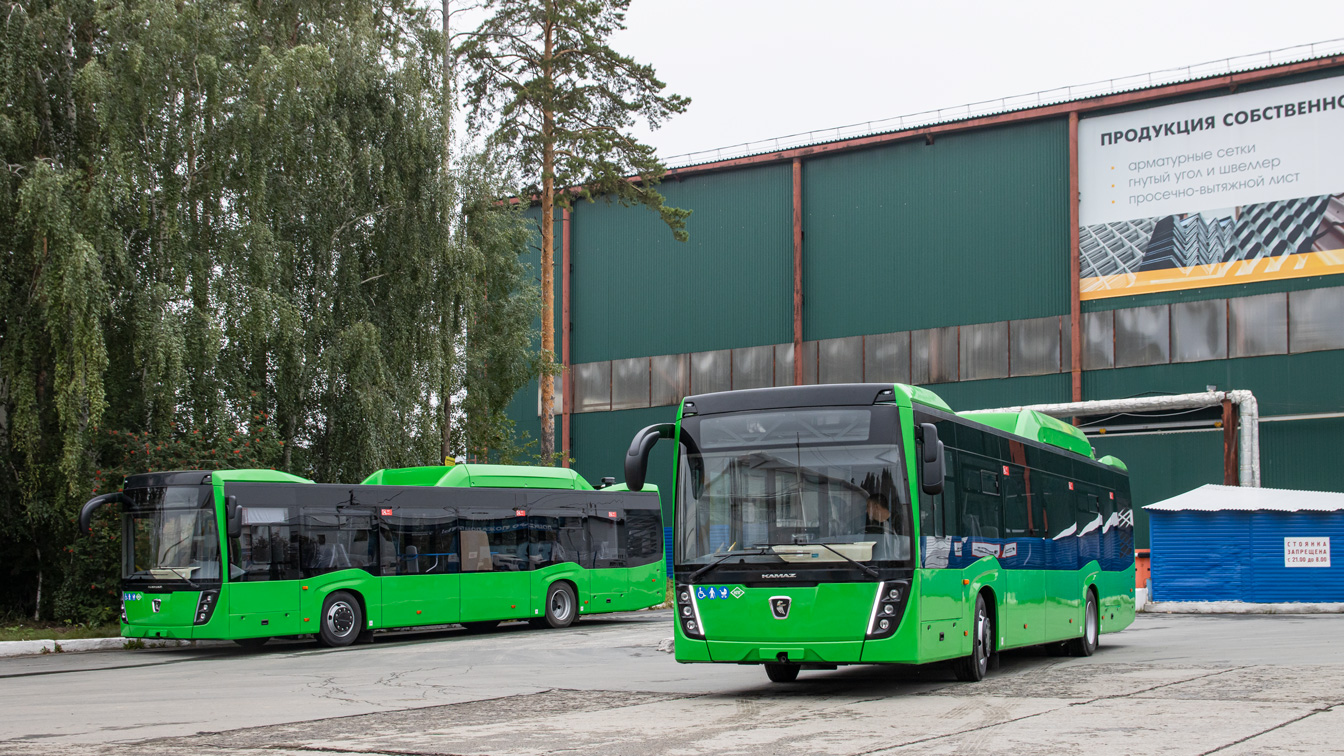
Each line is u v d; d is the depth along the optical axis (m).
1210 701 11.11
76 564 25.83
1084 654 17.84
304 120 28.59
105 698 14.09
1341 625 24.36
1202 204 43.09
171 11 26.16
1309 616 28.36
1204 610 30.33
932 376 47.56
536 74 35.22
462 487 25.98
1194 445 43.12
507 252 42.53
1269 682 12.80
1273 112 42.06
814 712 10.99
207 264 26.92
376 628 23.80
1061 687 12.78
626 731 9.95
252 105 26.94
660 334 53.88
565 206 36.69
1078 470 18.83
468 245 31.95
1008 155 46.94
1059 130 46.06
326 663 19.14
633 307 54.66
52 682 16.59
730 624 12.16
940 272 47.91
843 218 50.09
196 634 21.20
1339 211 40.88
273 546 22.20
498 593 26.27
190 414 26.55
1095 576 18.91
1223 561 30.67
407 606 24.31
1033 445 16.72
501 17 35.12
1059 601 16.97
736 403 12.81
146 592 21.69
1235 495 31.17
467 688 14.40
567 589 28.08
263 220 28.20
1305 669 14.31
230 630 21.30
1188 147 43.44
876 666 16.09
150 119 25.78
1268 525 30.41
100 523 24.97
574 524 28.45
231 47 27.91
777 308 51.25
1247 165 42.41
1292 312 41.41
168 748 9.55
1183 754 8.04
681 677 15.23
